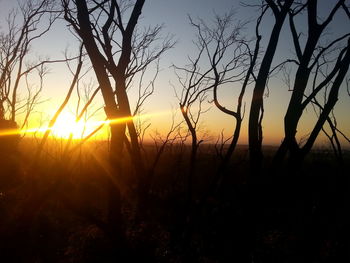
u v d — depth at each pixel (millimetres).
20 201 14711
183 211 13398
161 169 22203
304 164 21938
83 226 15227
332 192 16375
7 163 20875
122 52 10000
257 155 7680
